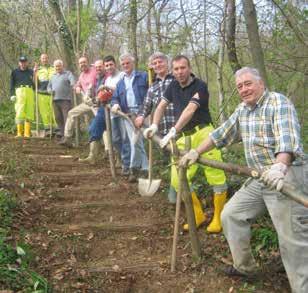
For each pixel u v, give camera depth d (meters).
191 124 5.01
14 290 3.82
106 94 6.68
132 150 6.54
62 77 9.41
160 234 5.14
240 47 8.34
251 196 4.01
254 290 4.09
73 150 8.61
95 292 4.07
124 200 5.96
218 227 5.09
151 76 6.18
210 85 11.23
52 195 5.99
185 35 9.21
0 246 4.27
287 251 3.74
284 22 7.50
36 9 13.32
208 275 4.30
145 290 4.16
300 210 3.66
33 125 10.91
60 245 4.77
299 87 7.83
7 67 15.51
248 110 3.88
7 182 6.19
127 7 11.06
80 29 11.24
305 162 3.70
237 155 7.26
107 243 4.93
